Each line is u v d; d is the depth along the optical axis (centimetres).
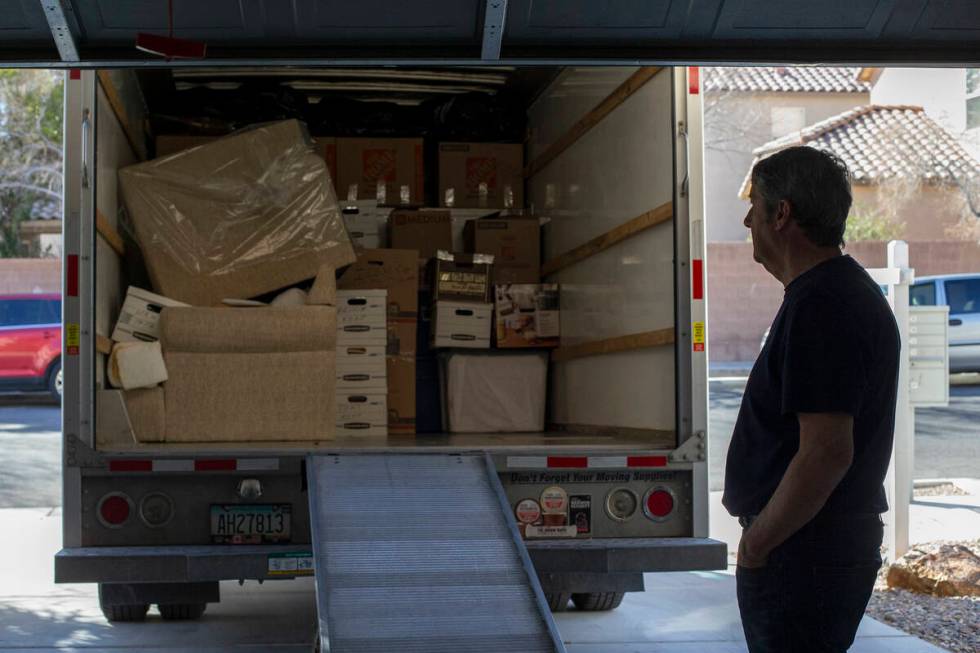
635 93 607
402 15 441
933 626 606
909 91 2945
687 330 541
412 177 825
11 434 1619
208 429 562
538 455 524
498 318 731
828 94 2970
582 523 533
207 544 512
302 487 517
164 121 750
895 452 754
